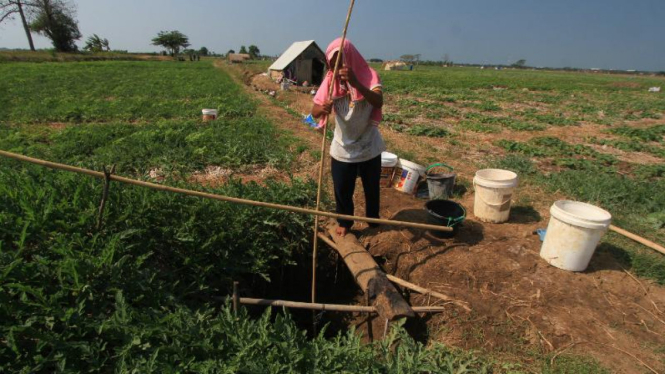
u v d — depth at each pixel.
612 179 6.46
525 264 3.91
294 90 21.97
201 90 20.55
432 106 17.58
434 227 3.79
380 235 4.52
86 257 2.82
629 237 4.45
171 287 3.15
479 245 4.27
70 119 11.70
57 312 2.39
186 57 91.69
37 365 2.21
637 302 3.44
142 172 6.62
